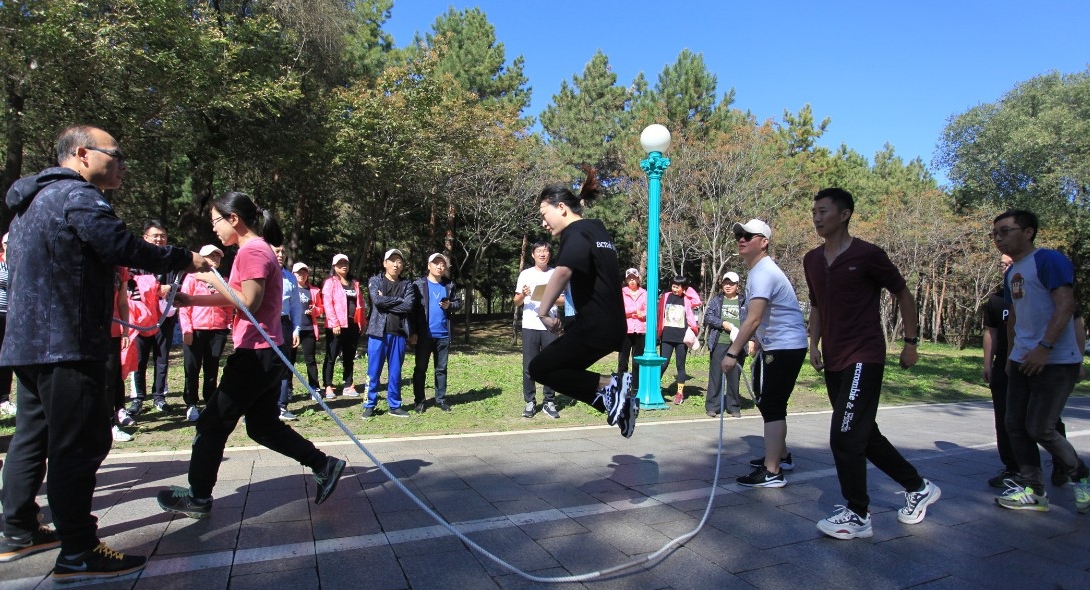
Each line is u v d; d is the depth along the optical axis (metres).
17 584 2.63
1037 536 3.46
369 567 2.87
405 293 7.05
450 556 3.02
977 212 25.94
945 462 5.32
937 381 13.24
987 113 25.42
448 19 27.33
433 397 8.36
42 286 2.63
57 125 12.21
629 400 3.57
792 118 35.56
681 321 8.62
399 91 16.41
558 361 3.53
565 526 3.49
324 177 18.14
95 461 2.72
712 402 7.65
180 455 4.96
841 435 3.40
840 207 3.57
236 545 3.10
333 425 6.44
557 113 27.58
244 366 3.35
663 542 3.27
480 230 22.27
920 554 3.17
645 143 8.05
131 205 20.08
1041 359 3.74
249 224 3.57
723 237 20.77
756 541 3.31
